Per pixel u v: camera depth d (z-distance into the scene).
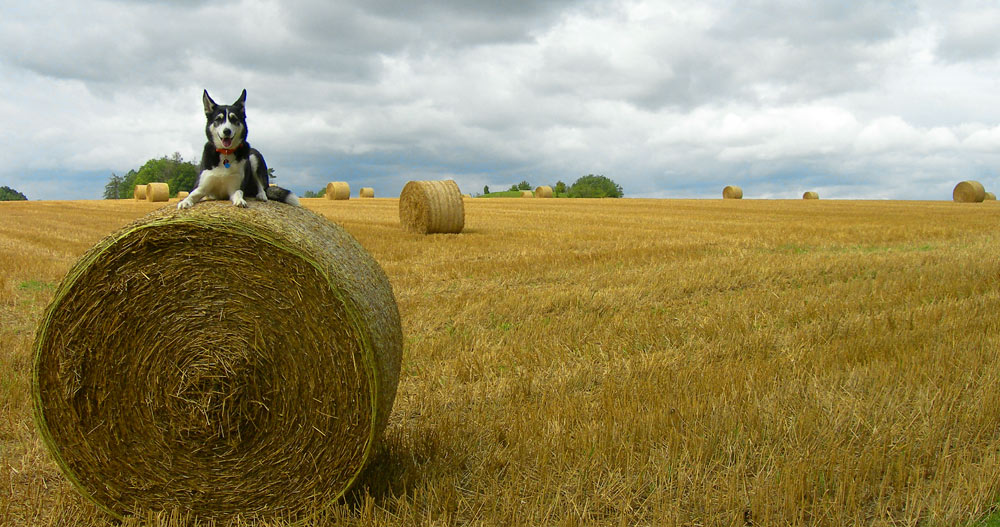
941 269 12.30
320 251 4.09
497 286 11.28
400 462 4.59
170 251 4.03
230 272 4.04
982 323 7.98
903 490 4.21
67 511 4.15
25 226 24.19
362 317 4.00
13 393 5.73
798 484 4.12
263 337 4.05
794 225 24.06
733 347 7.29
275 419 4.09
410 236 19.11
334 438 4.05
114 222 26.67
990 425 4.99
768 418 5.17
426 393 6.04
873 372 6.16
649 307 9.73
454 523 3.87
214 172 4.69
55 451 4.07
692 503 4.06
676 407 5.36
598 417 5.24
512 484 4.20
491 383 6.30
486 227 22.97
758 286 11.45
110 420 4.09
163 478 4.14
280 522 4.09
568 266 13.25
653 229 22.08
